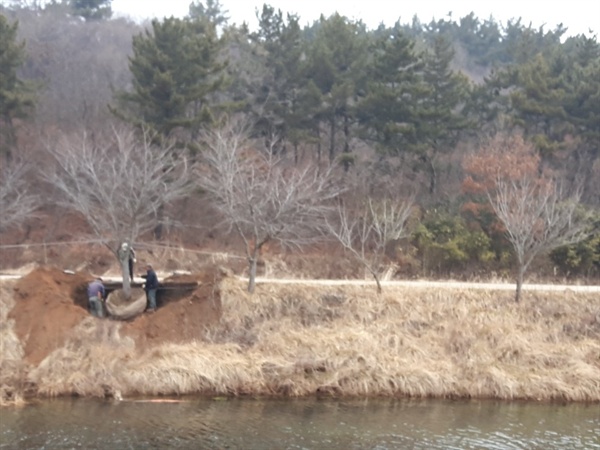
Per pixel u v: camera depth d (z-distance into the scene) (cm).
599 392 2372
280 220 2873
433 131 4212
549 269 3581
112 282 2728
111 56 6431
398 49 4231
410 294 2759
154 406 2173
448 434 1998
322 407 2219
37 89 4522
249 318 2595
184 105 3844
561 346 2567
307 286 2753
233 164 2884
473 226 3925
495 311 2705
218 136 3025
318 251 3834
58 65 6003
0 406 2123
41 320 2452
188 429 1978
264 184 2847
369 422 2084
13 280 2609
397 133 4184
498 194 3309
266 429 1997
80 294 2678
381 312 2667
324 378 2359
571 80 4603
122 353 2380
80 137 4244
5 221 3534
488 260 3694
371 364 2402
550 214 2920
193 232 4091
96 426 1980
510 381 2377
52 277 2662
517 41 6769
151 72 3828
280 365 2362
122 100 4012
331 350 2431
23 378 2258
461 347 2519
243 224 3325
